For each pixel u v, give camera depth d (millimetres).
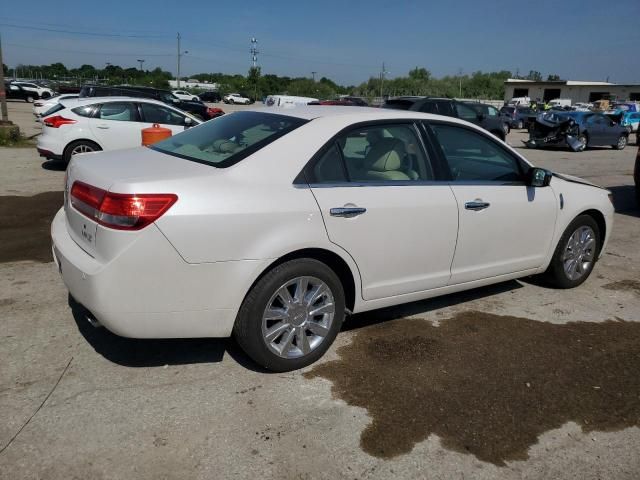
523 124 35094
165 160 3463
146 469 2549
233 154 3334
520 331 4230
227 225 3012
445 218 3900
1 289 4477
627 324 4473
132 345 3666
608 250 6730
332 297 3498
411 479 2596
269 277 3209
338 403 3146
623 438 2998
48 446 2658
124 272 2877
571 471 2719
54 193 8422
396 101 17859
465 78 88812
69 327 3855
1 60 16500
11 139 14977
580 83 74062
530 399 3299
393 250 3688
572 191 4926
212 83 101250
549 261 4883
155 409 2992
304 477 2562
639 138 9523
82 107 10648
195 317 3070
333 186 3430
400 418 3039
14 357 3434
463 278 4195
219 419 2939
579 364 3756
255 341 3246
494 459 2768
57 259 3371
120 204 2859
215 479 2516
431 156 3980
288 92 74812
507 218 4324
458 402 3223
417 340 3980
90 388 3152
